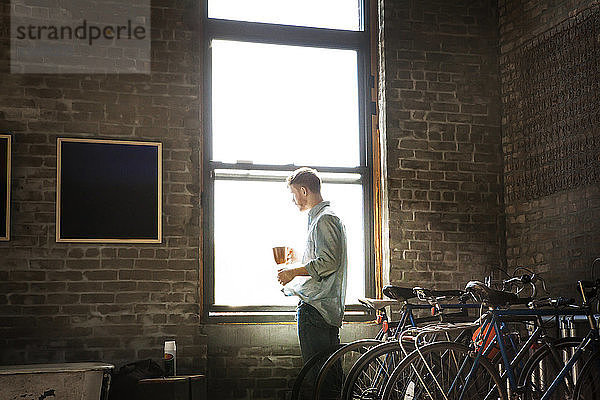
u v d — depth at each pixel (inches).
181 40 214.2
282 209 221.0
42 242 198.1
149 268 204.4
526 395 167.9
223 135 219.9
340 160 227.1
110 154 205.3
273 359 212.8
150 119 209.3
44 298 196.9
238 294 215.6
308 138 225.8
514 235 226.4
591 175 197.3
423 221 224.2
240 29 223.8
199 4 217.3
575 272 201.5
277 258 192.7
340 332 216.7
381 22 231.1
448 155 228.7
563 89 208.8
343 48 231.9
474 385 165.6
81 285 199.5
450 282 223.5
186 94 212.8
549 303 169.9
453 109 230.8
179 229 207.8
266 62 225.9
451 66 232.4
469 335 191.8
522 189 223.6
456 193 227.6
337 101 229.5
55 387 169.2
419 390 171.2
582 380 163.5
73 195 201.5
